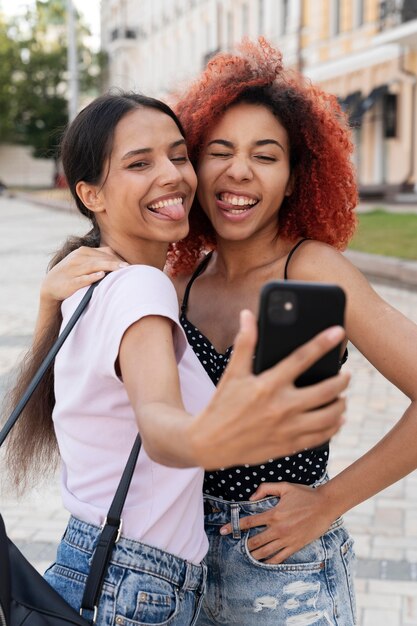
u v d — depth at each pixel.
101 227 1.74
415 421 1.62
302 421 1.03
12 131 48.09
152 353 1.30
